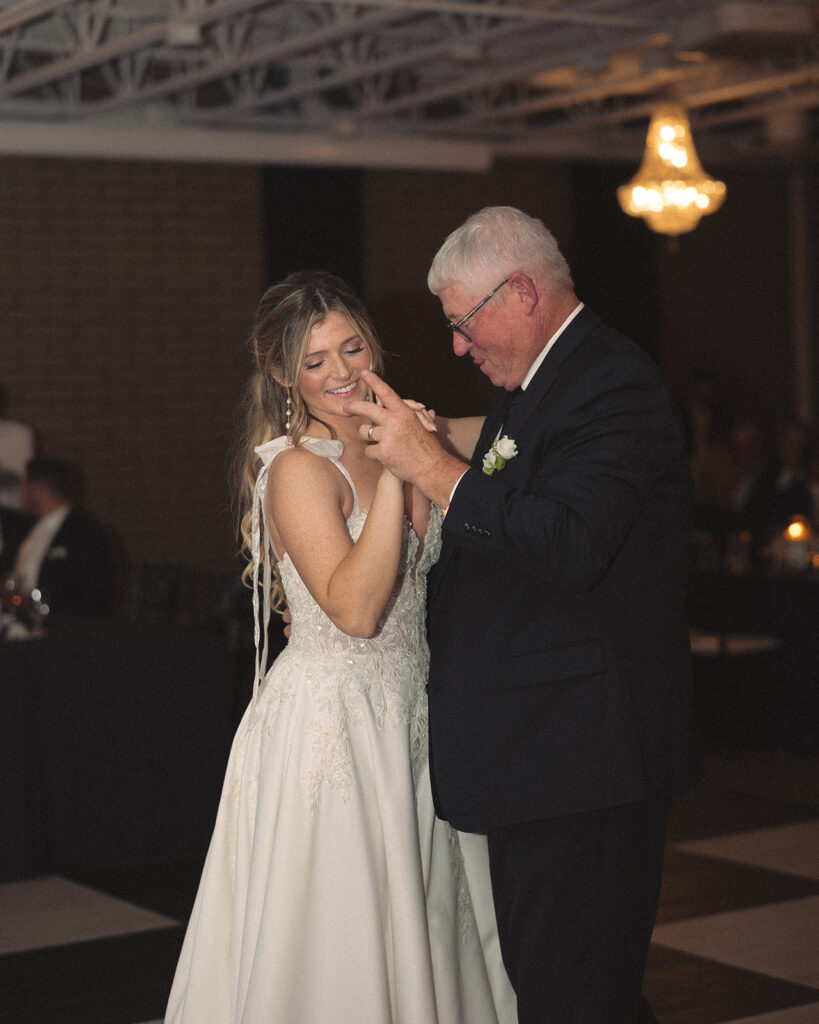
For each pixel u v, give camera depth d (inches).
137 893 181.8
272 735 100.4
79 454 358.0
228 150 343.0
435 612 97.7
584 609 92.1
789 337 446.3
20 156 346.3
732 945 155.3
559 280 94.3
